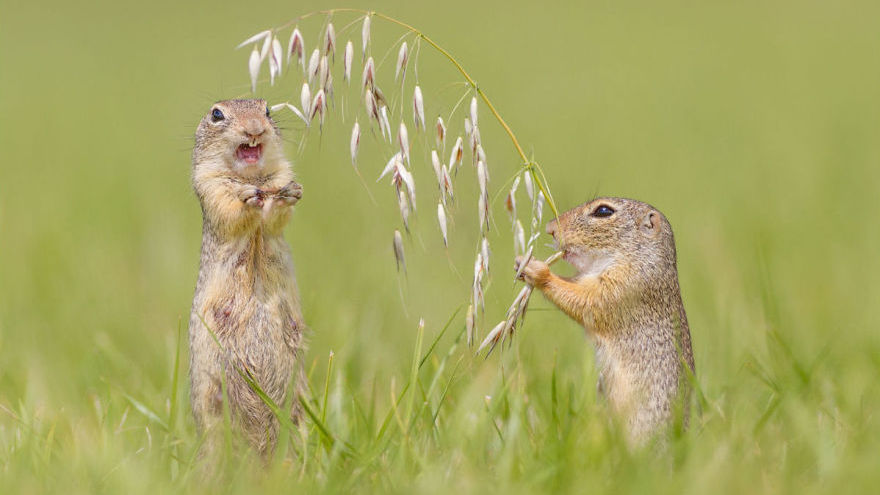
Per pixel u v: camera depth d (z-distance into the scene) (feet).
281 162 35.42
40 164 98.22
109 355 41.70
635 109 116.88
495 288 53.67
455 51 148.15
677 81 135.54
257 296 32.86
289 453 31.99
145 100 131.85
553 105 117.70
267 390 32.63
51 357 43.70
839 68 141.18
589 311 33.55
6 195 82.43
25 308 51.55
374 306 49.32
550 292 33.83
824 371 36.60
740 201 73.87
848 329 44.01
